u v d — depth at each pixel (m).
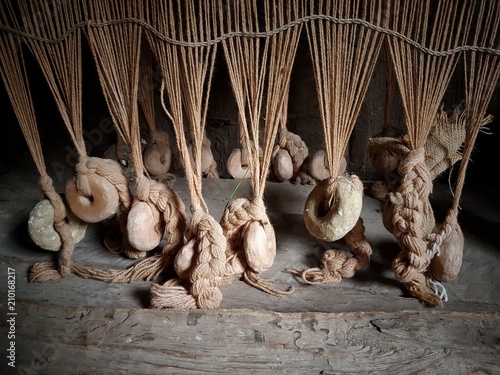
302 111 1.23
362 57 0.62
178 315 0.66
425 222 0.73
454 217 0.67
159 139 1.07
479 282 0.73
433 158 0.78
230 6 0.63
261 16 0.82
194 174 0.70
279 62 0.64
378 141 0.86
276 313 0.66
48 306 0.69
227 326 0.64
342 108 0.65
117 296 0.73
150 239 0.74
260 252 0.70
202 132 0.69
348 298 0.71
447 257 0.67
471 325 0.63
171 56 0.64
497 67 0.60
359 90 0.64
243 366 0.59
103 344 0.63
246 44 0.63
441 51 0.60
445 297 0.69
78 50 0.67
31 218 0.75
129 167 1.06
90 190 0.72
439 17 0.63
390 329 0.63
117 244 0.83
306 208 0.70
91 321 0.66
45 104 1.43
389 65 0.88
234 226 0.73
